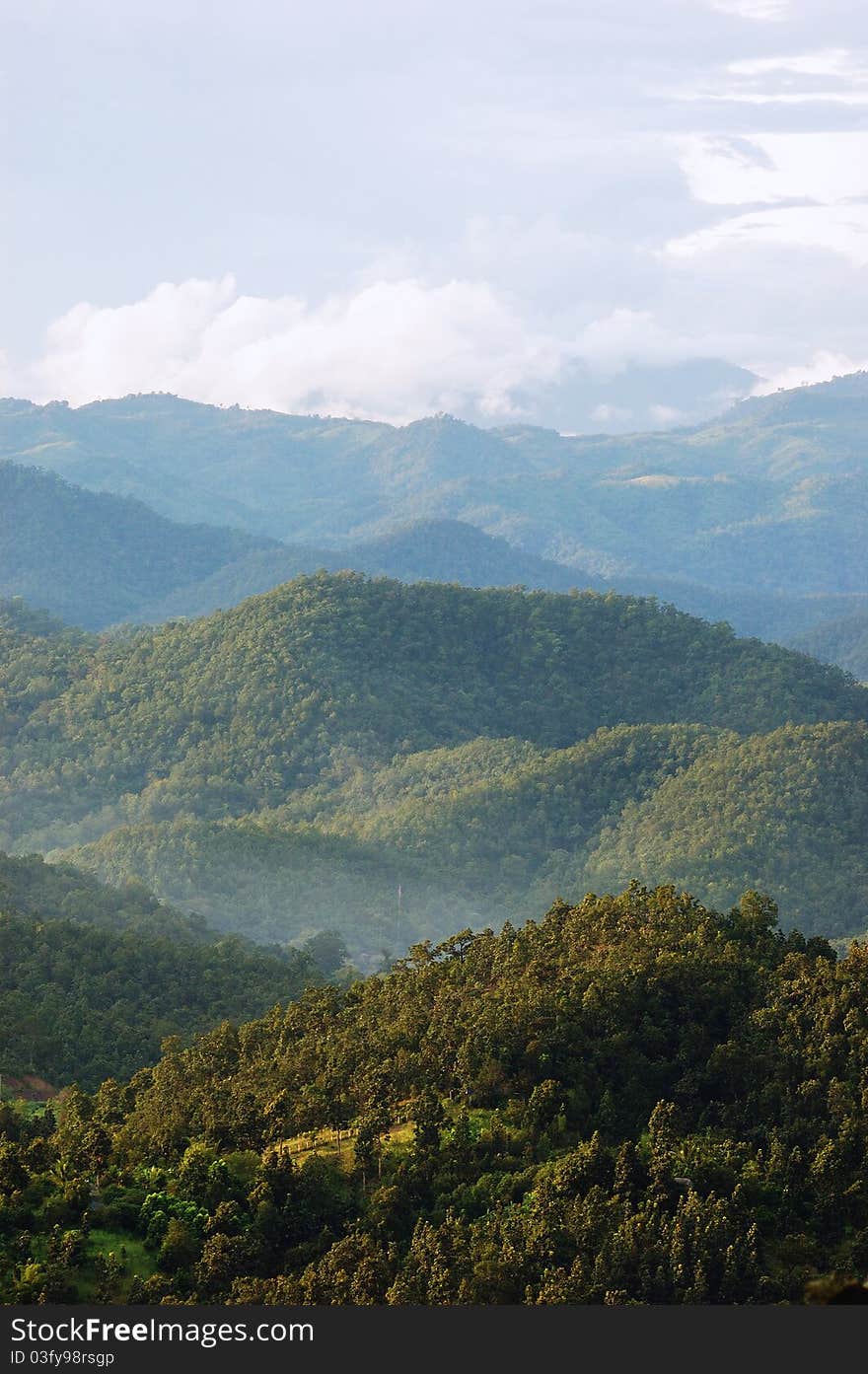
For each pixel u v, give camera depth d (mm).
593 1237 80812
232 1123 96812
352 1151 94062
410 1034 104312
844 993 98562
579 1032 97938
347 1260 81188
